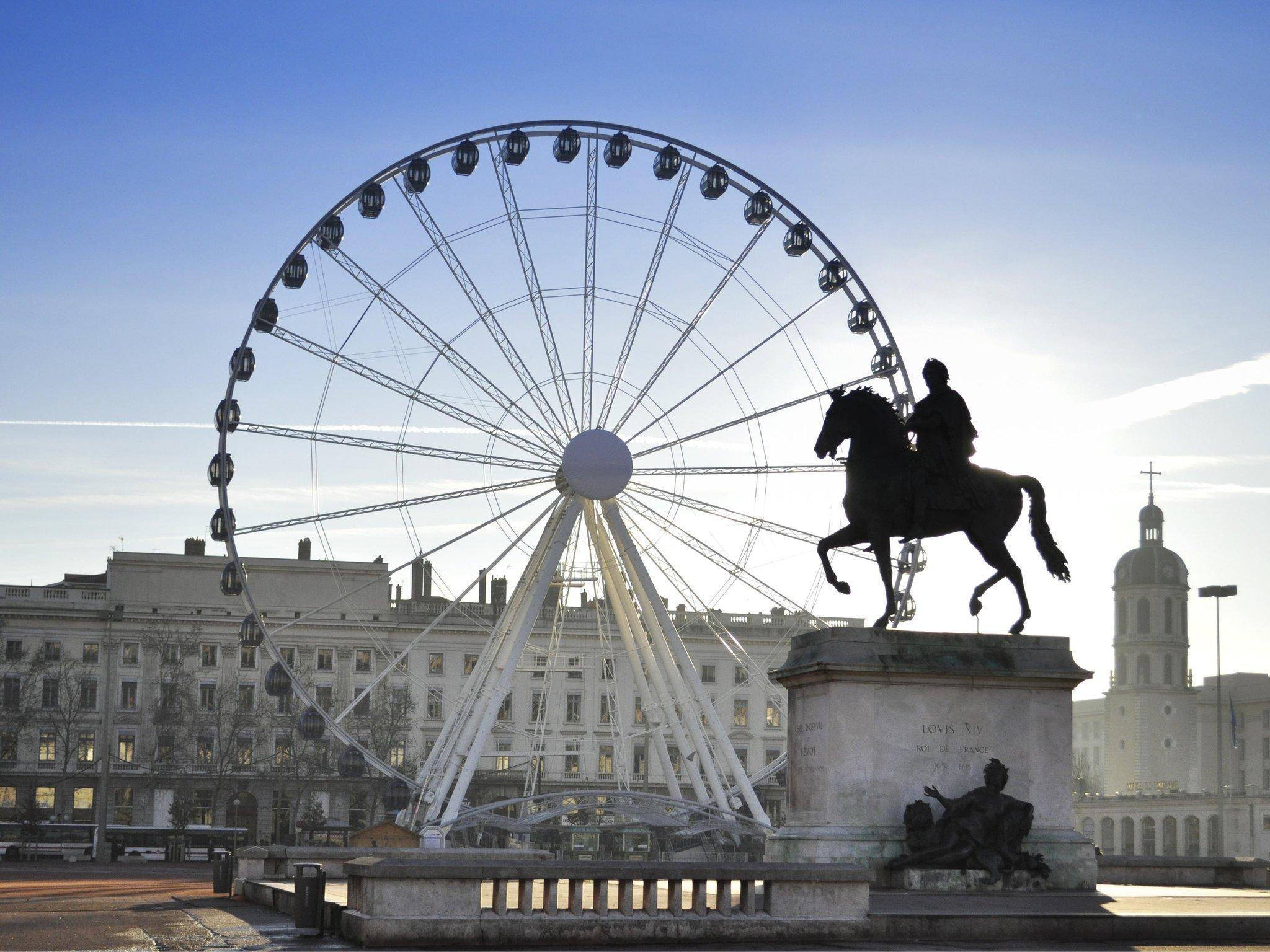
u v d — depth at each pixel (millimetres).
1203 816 180125
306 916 25109
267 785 140750
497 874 22094
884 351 59375
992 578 28469
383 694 143625
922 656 27250
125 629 142500
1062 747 27594
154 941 23781
